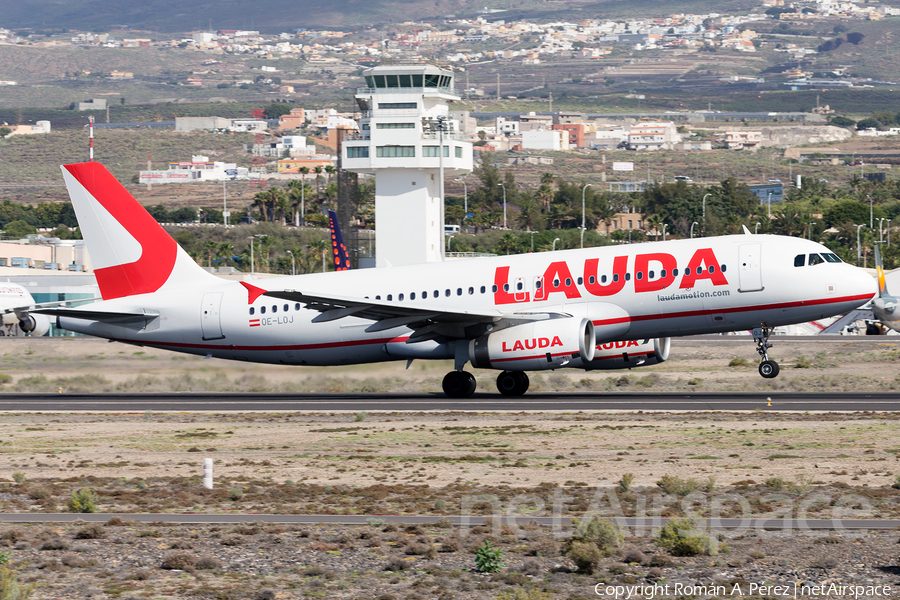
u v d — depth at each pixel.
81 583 59.78
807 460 96.69
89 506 80.88
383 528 72.25
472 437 117.00
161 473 98.81
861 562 61.66
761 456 99.50
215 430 130.25
